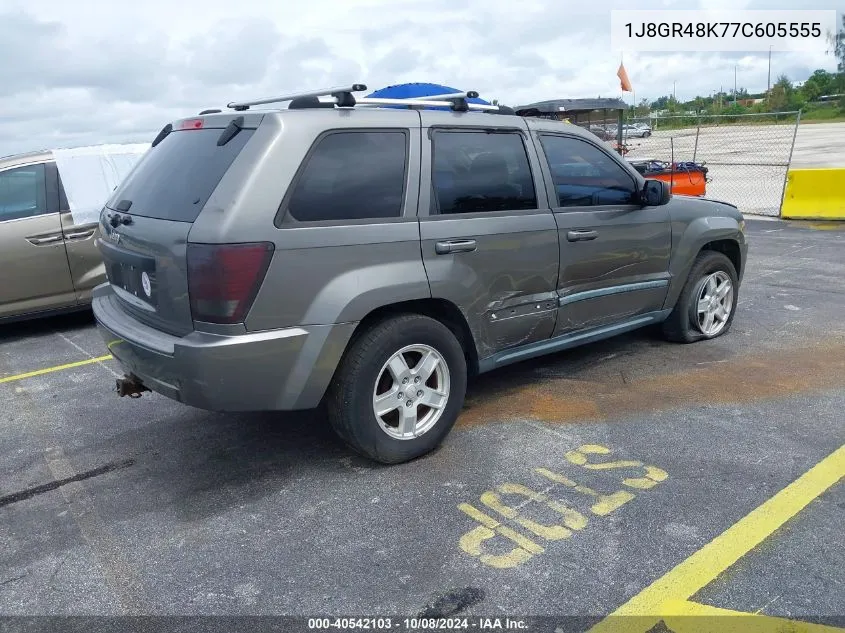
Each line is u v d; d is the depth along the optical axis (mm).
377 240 3473
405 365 3658
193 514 3375
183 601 2740
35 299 6672
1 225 6422
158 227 3355
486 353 4098
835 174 12477
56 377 5555
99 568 2979
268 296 3176
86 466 3939
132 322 3652
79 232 6770
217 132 3531
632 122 21266
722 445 3865
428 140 3756
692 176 14477
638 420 4234
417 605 2660
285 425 4355
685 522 3135
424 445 3789
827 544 2938
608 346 5691
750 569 2795
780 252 9758
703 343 5691
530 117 4543
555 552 2949
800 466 3602
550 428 4164
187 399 3238
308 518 3285
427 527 3170
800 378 4828
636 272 4922
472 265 3865
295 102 3484
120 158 7172
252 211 3127
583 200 4523
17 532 3287
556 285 4363
